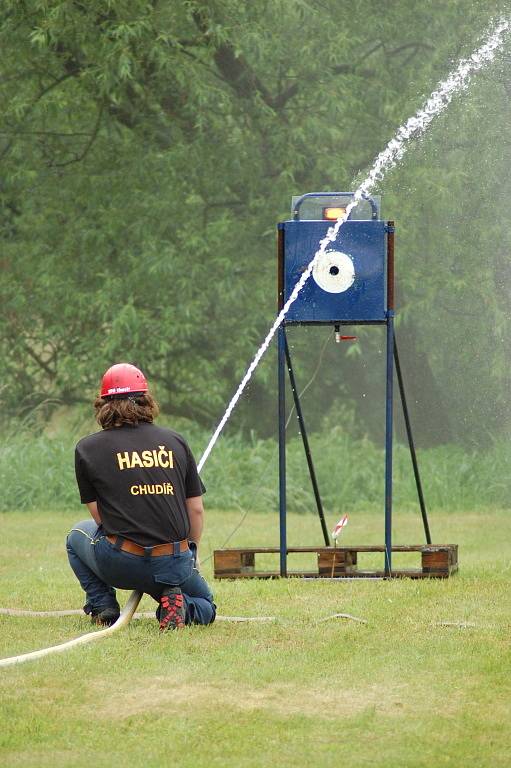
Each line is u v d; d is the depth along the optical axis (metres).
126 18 40.38
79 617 15.64
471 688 11.52
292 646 13.31
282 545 18.42
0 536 26.45
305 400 47.31
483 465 36.28
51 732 10.27
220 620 14.84
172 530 14.30
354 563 19.02
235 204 45.19
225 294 42.03
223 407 47.06
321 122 42.44
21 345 46.62
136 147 44.47
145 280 43.16
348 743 9.96
